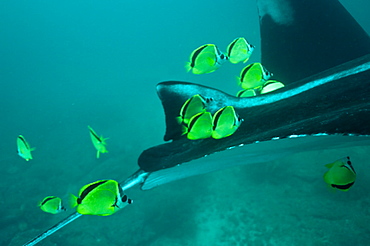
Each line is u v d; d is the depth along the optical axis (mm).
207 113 1844
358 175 6824
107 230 7617
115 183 1796
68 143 15922
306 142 1542
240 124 1884
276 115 1781
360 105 1467
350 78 1915
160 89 2188
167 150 1788
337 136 1367
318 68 3568
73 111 24891
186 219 7543
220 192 8125
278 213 6703
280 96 2061
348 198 6426
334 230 5781
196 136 1818
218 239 6641
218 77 24734
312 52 3707
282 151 1743
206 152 1569
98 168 11281
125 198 1844
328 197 6648
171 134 2000
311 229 5965
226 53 3064
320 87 1953
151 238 7254
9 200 10211
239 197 7707
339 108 1564
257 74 2801
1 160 14211
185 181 8984
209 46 2807
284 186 7469
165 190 8758
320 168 7469
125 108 22172
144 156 1740
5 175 12719
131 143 13641
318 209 6414
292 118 1649
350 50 3676
